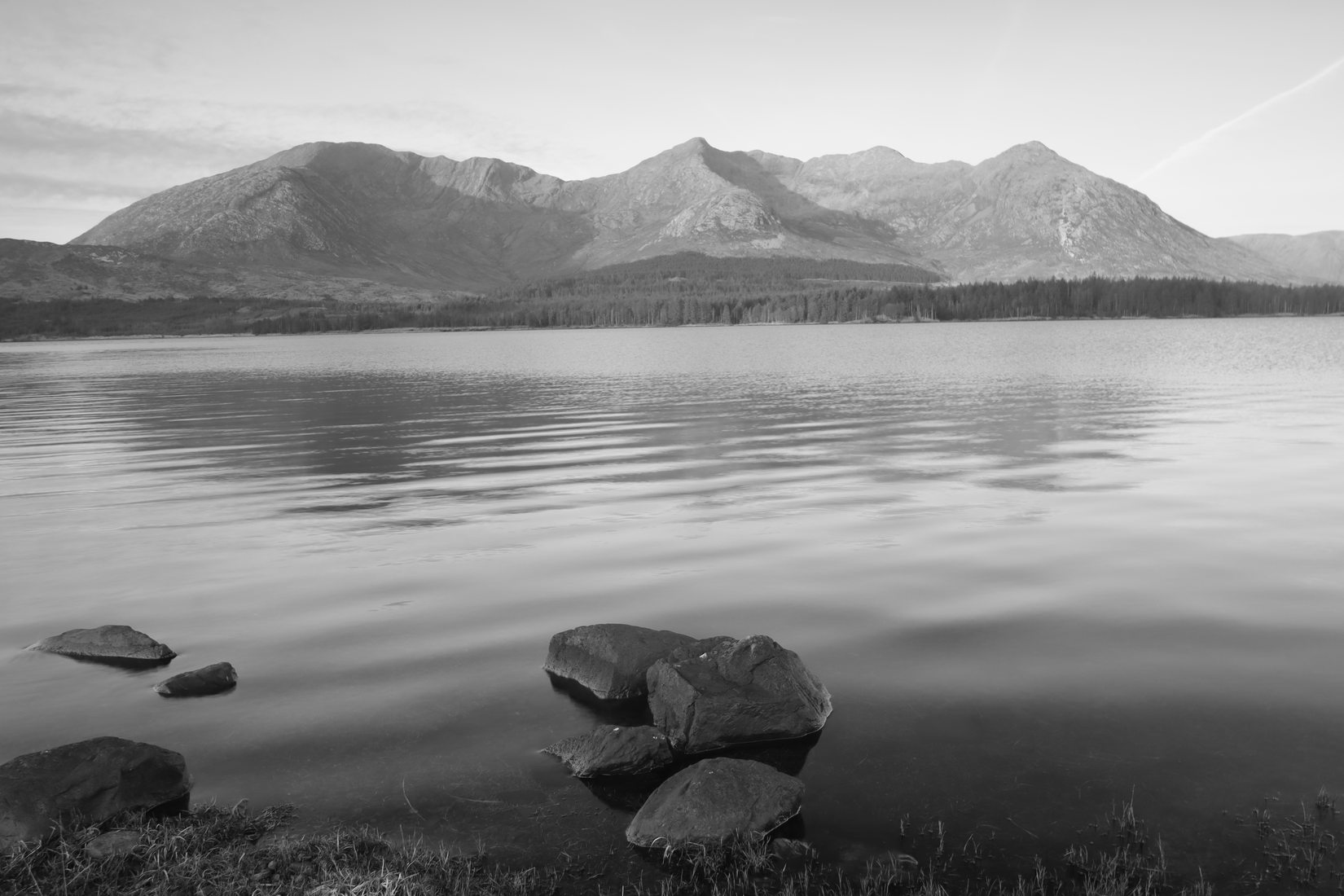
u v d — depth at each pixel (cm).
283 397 5888
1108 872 779
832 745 1019
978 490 2414
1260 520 2012
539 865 809
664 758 997
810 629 1367
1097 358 8381
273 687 1199
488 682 1212
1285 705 1080
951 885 771
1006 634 1328
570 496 2467
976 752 992
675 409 4700
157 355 13950
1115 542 1847
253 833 855
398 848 829
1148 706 1084
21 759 904
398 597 1580
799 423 3994
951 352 10025
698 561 1766
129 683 1223
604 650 1199
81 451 3566
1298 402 4497
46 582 1728
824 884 778
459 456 3247
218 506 2441
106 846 814
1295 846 809
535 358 10856
